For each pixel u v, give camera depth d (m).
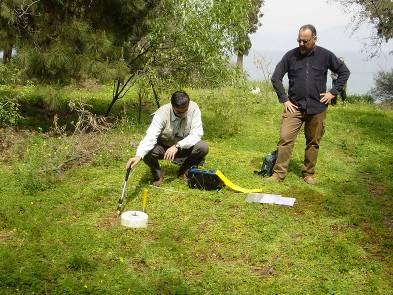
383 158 9.22
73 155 7.39
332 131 11.20
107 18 8.91
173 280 4.39
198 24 8.91
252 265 4.85
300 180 7.32
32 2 8.07
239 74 9.74
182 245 5.07
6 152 7.80
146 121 10.51
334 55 6.82
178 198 6.26
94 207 5.86
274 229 5.53
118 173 7.09
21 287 4.20
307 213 6.04
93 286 4.26
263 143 9.54
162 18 9.18
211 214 5.83
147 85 9.41
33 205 5.82
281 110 13.06
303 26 6.66
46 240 5.01
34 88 8.57
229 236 5.32
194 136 6.47
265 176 7.34
